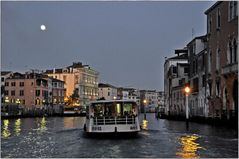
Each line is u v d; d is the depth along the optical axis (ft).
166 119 188.85
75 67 358.02
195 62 152.25
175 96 193.16
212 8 123.44
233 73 103.76
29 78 282.97
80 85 345.72
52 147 59.93
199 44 151.53
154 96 517.14
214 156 47.09
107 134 70.18
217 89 119.85
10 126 129.08
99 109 69.31
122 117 68.49
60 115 290.97
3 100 263.08
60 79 343.46
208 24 128.88
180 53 230.68
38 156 50.08
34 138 76.64
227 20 110.73
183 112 172.96
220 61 116.88
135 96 479.41
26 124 145.18
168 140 65.82
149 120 174.09
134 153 50.29
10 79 284.82
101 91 415.03
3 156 50.65
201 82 140.46
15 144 65.31
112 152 51.57
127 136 70.90
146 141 64.28
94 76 389.39
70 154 50.96
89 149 55.21
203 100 136.56
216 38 120.47
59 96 319.27
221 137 71.15
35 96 281.95
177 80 199.82
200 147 55.98
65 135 82.38
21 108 261.85
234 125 101.35
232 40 106.63
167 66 221.87
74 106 311.47
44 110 278.05
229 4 108.99
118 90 453.58
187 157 46.39
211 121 120.06
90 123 69.26
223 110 112.06
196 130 91.20
